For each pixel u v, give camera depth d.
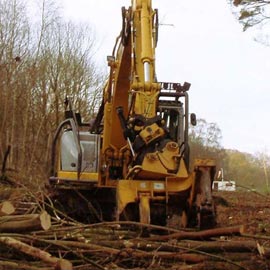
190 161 10.26
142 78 8.55
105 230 6.86
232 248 5.96
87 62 33.19
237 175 39.97
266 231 9.02
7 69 26.34
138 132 8.47
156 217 8.29
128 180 8.33
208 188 8.02
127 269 5.71
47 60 30.34
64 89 31.11
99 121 10.80
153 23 8.91
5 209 5.79
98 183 9.76
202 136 52.69
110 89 9.84
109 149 9.82
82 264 5.77
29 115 26.94
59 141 10.42
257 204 14.79
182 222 8.38
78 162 9.83
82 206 9.95
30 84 27.45
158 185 8.28
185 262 5.90
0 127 24.53
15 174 15.59
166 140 8.54
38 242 5.73
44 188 10.48
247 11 15.82
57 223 7.00
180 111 10.56
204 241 6.43
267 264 5.74
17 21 28.30
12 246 5.15
